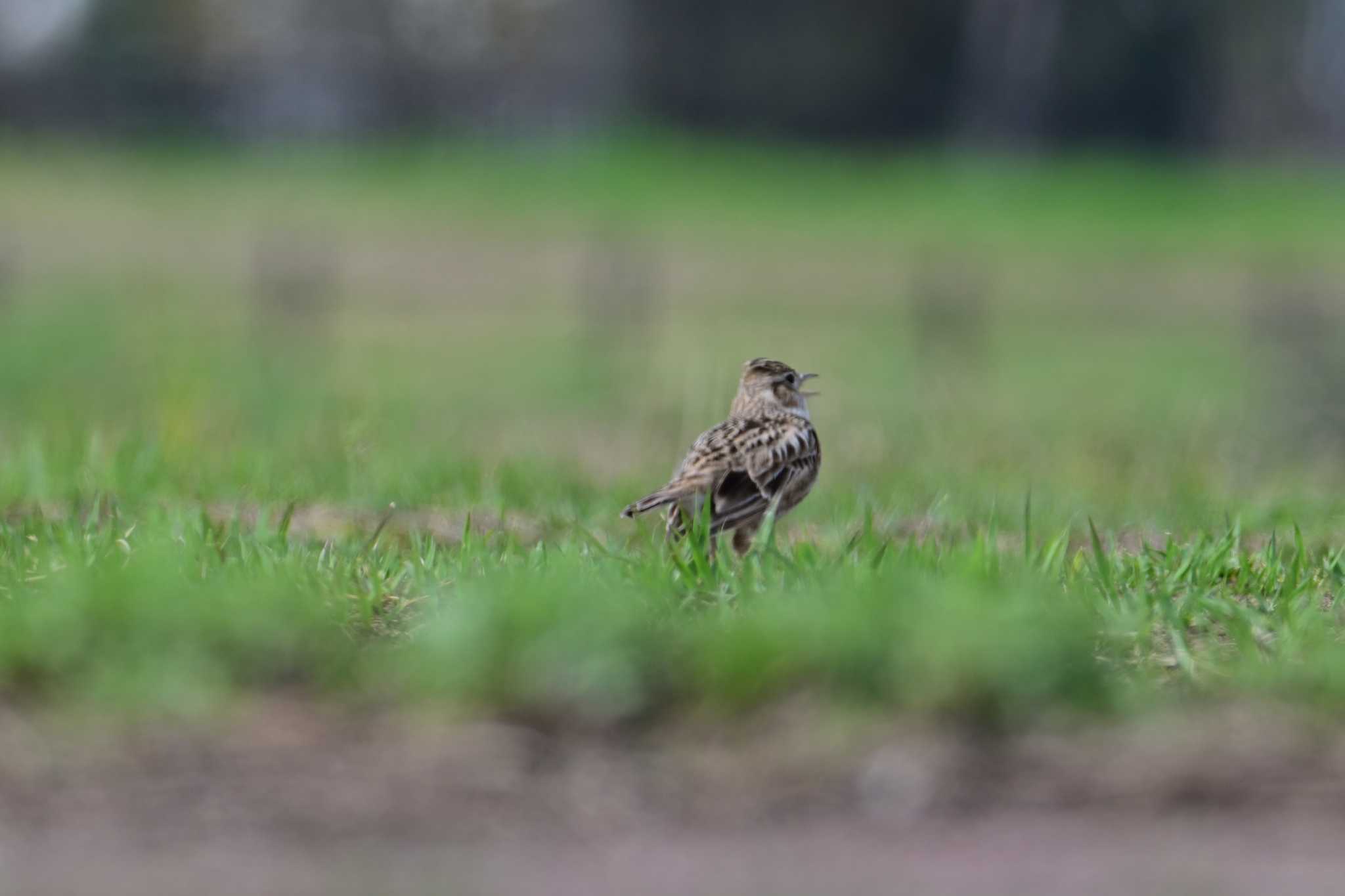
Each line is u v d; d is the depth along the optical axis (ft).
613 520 38.04
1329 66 294.05
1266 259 183.32
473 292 151.02
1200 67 281.74
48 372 92.84
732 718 22.50
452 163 248.32
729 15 274.57
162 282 151.43
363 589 28.19
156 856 18.62
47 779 20.72
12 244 171.53
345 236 184.03
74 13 286.87
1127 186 242.99
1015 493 46.24
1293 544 34.63
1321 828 19.34
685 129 278.67
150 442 48.88
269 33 293.64
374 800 20.27
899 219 209.15
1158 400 93.45
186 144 272.31
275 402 74.38
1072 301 154.71
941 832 19.39
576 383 100.89
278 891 17.62
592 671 22.82
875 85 278.05
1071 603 25.30
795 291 155.43
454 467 47.06
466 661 23.20
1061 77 277.44
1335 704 23.04
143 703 22.88
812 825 19.67
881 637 22.86
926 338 129.39
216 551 29.96
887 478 50.14
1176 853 18.67
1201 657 25.53
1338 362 76.07
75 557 28.35
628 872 18.22
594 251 177.78
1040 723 22.21
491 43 294.46
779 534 36.68
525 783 20.90
